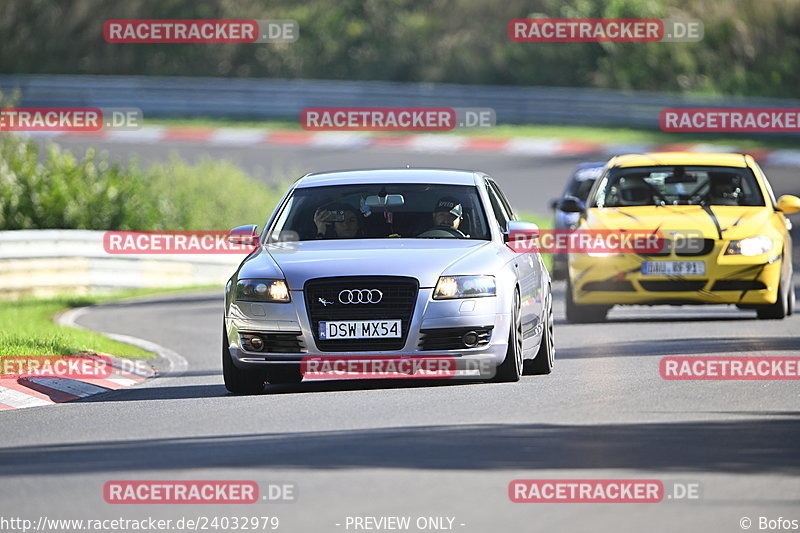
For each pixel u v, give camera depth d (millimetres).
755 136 151875
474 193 43719
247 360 40000
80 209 98375
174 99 171500
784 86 177875
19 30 199625
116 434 33250
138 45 197000
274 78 192750
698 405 35969
